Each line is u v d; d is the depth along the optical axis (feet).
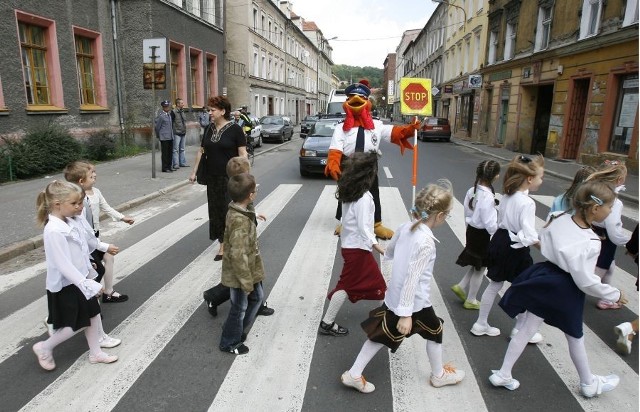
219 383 9.79
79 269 9.98
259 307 11.97
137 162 43.55
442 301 14.07
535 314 9.07
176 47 61.05
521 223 10.65
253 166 45.42
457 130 111.04
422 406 9.10
